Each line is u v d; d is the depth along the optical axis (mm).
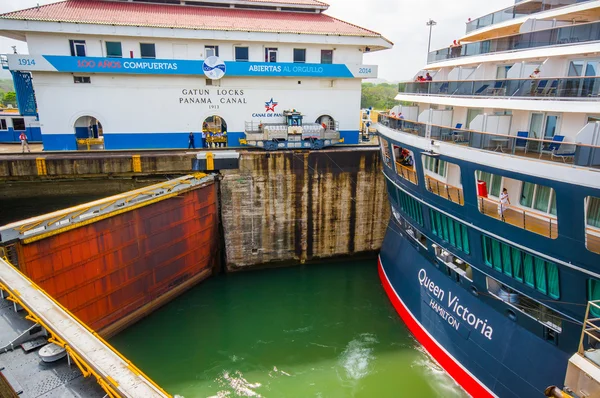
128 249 22031
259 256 29578
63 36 30719
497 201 18172
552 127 16391
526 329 15594
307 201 29344
